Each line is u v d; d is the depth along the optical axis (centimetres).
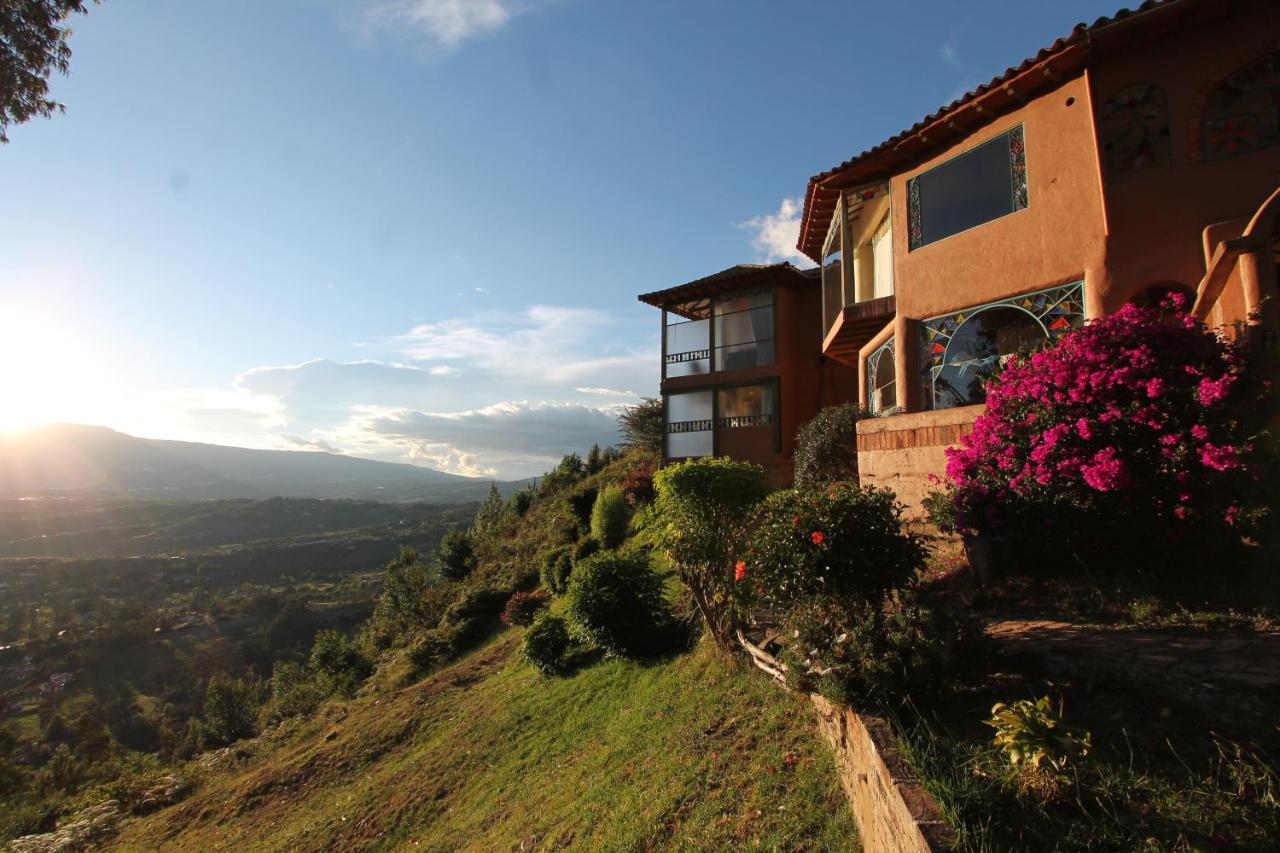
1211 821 279
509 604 1992
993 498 680
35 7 760
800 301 2206
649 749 744
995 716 345
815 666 489
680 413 2289
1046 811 305
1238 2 850
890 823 338
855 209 1402
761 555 633
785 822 464
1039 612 577
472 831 866
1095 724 364
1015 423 659
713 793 561
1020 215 1033
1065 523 614
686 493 844
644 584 1192
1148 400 574
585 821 662
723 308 2259
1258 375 560
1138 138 920
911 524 909
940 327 1163
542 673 1348
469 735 1223
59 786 3284
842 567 570
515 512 4125
